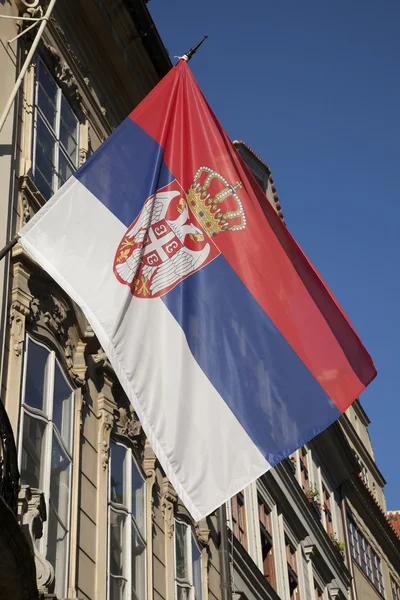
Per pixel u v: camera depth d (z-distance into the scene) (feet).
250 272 46.47
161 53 76.28
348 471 135.85
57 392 51.52
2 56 56.08
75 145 64.49
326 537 115.34
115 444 57.72
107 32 71.61
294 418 43.68
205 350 43.88
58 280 43.14
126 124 48.21
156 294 44.39
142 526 58.29
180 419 41.83
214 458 41.57
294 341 45.55
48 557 46.19
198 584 65.82
